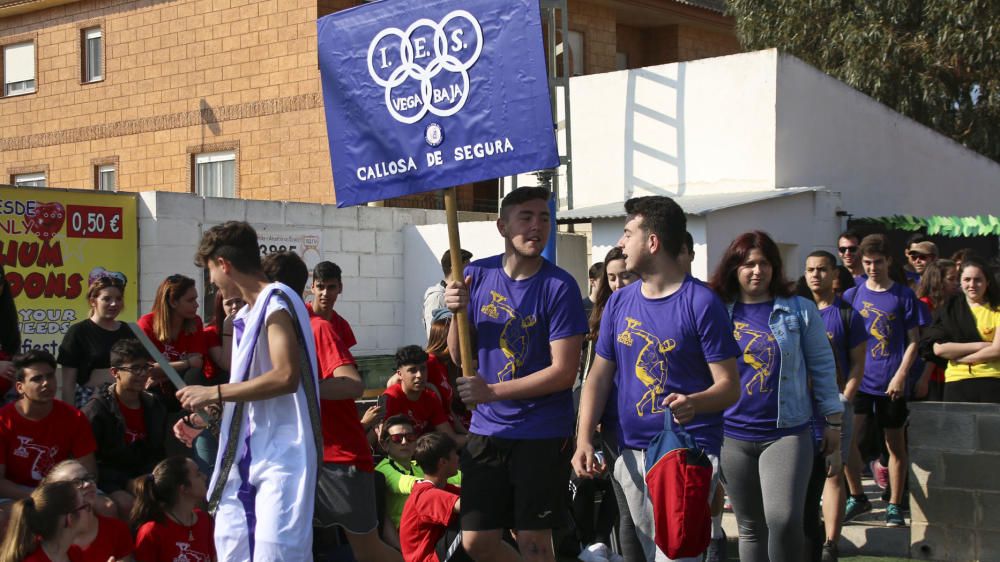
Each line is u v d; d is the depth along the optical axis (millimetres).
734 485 5820
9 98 22031
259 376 4430
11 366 6324
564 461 5148
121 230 12039
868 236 8375
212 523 6082
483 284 5227
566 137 15008
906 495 8570
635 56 23359
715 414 4918
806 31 19984
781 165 14000
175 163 19609
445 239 14586
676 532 4504
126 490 6793
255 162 18547
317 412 4535
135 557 5801
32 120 21703
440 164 5137
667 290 4871
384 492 7219
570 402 5191
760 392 5719
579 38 21203
